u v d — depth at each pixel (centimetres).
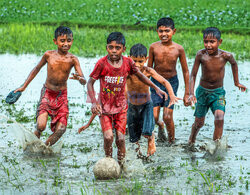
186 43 3994
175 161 1375
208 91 1500
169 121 1560
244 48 3916
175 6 6328
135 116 1398
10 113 1883
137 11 5838
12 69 2942
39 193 1092
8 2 6431
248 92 2434
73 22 5297
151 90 1602
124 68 1247
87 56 3522
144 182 1182
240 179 1198
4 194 1084
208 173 1252
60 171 1261
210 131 1742
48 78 1491
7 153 1424
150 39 4112
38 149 1428
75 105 2111
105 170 1195
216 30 1473
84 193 1091
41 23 5319
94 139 1603
